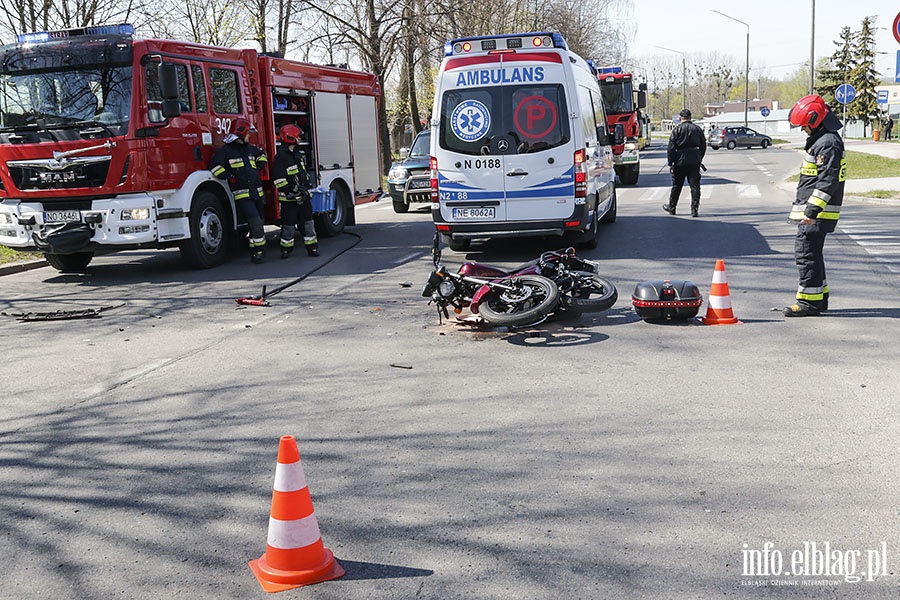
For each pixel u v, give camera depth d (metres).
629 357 6.91
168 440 5.42
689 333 7.62
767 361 6.62
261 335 8.25
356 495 4.44
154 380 6.84
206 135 12.41
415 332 8.09
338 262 12.80
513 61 11.43
